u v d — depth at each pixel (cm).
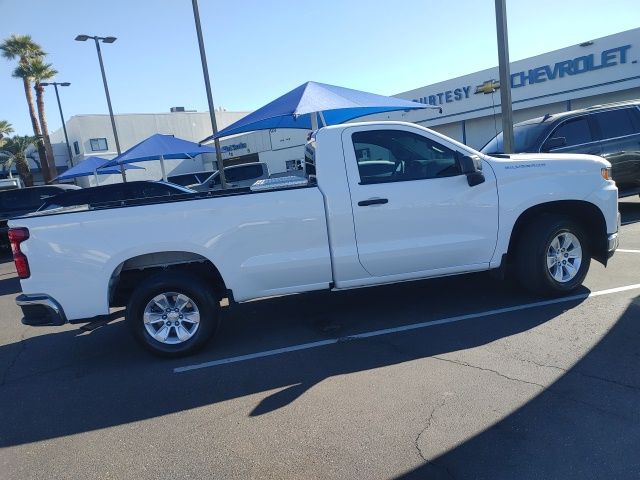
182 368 489
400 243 520
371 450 323
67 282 485
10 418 419
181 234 491
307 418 370
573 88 2342
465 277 692
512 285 632
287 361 479
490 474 290
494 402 364
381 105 782
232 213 495
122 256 487
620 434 314
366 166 520
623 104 1012
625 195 988
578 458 296
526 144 966
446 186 524
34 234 479
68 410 423
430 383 403
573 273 564
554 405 353
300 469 311
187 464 328
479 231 533
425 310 580
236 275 501
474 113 2798
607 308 518
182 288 501
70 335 646
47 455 355
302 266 507
